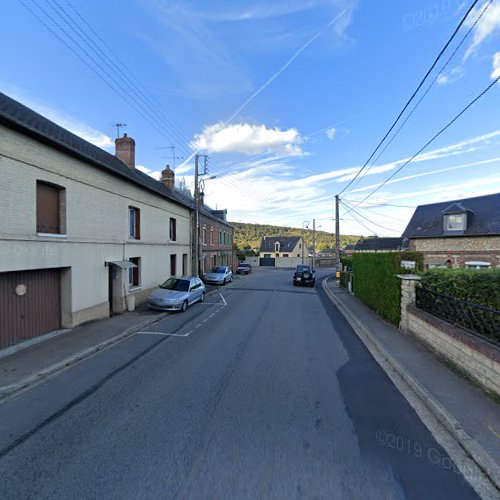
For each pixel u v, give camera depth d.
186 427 3.79
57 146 8.08
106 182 10.49
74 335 8.04
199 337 8.17
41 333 8.04
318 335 8.53
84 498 2.68
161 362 6.21
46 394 4.78
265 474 2.96
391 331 8.56
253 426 3.81
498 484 2.86
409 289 8.23
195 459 3.18
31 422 3.94
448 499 2.71
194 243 21.27
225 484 2.83
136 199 12.62
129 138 16.22
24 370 5.65
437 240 21.89
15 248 7.02
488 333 5.18
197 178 18.97
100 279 10.15
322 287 23.25
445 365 5.80
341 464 3.12
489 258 19.83
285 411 4.21
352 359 6.48
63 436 3.61
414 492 2.77
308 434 3.64
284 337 8.23
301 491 2.75
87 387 5.03
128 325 9.15
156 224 14.61
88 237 9.54
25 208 7.27
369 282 12.73
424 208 26.08
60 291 8.74
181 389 4.91
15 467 3.08
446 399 4.38
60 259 8.36
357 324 9.94
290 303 14.62
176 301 11.43
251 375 5.51
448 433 3.71
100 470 3.02
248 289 20.48
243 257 49.81
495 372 4.43
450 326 5.97
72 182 8.84
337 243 27.47
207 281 22.78
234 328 9.24
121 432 3.68
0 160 6.63
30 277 7.73
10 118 6.58
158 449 3.35
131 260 12.61
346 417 4.06
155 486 2.80
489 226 19.86
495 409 4.11
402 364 5.86
